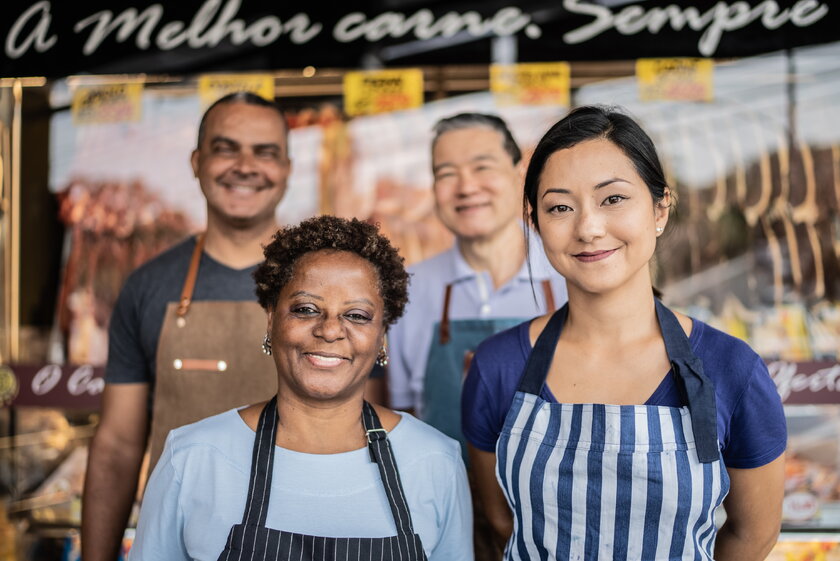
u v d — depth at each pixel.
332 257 1.51
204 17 3.08
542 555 1.63
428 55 3.21
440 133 2.73
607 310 1.60
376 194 4.00
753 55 2.99
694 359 1.56
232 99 2.39
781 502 1.65
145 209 3.98
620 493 1.54
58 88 3.91
